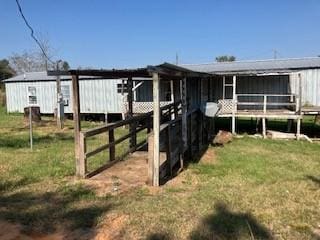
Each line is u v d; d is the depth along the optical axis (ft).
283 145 44.78
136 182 25.77
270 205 20.75
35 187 24.71
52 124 67.92
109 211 19.65
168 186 24.97
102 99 75.36
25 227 17.80
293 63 66.49
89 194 22.91
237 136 52.85
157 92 24.03
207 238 16.16
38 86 85.56
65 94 80.53
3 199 22.15
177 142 31.91
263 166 31.71
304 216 19.02
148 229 17.16
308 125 64.28
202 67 72.02
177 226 17.47
